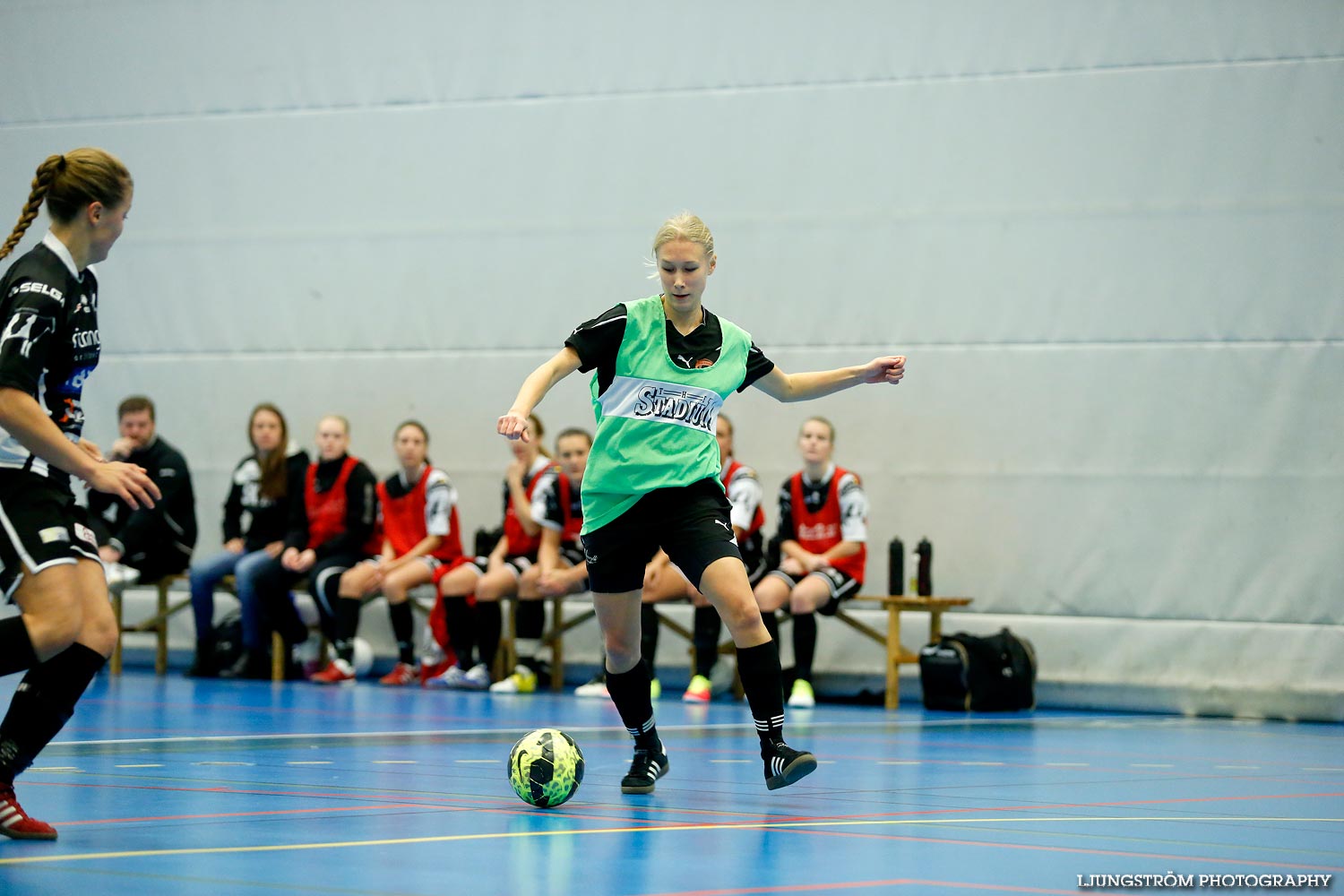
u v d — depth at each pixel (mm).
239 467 25344
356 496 24438
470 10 26422
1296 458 22250
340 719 16500
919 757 13688
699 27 25156
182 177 27906
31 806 8844
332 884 6285
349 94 27078
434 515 24438
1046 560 23281
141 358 27938
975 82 23812
